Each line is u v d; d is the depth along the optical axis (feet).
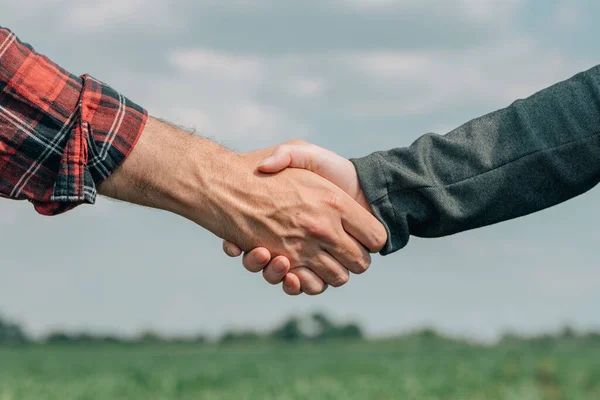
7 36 8.24
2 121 8.13
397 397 31.81
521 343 84.53
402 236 9.83
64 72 8.52
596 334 82.48
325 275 10.12
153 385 38.24
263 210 9.63
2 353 90.48
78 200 8.28
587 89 9.15
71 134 8.32
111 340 119.44
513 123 9.32
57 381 40.73
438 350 79.71
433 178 9.48
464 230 9.63
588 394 30.60
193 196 9.28
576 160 9.04
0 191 8.23
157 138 9.00
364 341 107.34
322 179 9.90
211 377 42.70
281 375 43.52
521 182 9.23
